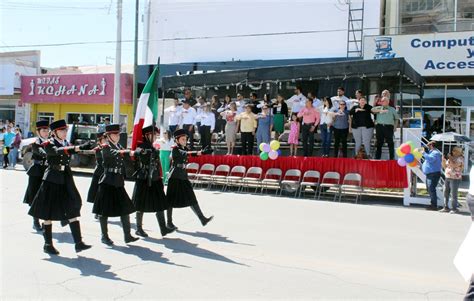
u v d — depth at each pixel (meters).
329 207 12.12
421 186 15.62
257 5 23.55
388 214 11.23
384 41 18.31
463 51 17.22
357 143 14.10
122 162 7.53
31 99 28.09
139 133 8.39
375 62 13.91
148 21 26.06
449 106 19.00
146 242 7.73
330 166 13.84
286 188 14.38
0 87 28.83
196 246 7.46
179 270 6.11
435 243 8.05
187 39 25.14
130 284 5.49
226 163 15.65
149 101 8.55
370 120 13.92
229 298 5.05
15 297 4.98
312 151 14.72
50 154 6.79
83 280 5.61
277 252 7.15
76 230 6.83
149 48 26.11
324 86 18.02
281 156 14.77
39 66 30.42
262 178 14.80
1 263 6.31
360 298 5.17
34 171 8.62
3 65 28.73
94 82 25.77
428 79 18.45
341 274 6.07
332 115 14.33
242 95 19.11
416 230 9.23
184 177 8.45
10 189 13.90
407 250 7.50
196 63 24.28
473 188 4.04
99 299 4.96
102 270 6.05
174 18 25.50
